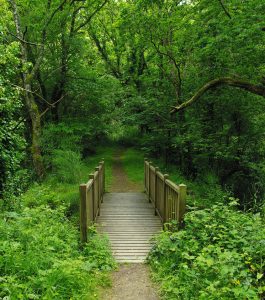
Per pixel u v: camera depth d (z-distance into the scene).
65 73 17.41
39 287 3.58
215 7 9.73
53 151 13.16
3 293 3.27
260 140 13.11
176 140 13.52
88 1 16.75
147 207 9.55
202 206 8.95
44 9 14.31
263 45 9.30
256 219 4.97
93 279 4.52
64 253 4.79
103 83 18.47
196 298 3.67
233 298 3.35
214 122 13.55
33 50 15.81
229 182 13.42
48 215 6.16
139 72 20.69
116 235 6.86
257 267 3.86
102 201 10.42
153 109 15.20
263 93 9.37
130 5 13.30
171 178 12.88
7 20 12.10
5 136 7.45
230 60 10.42
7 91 7.50
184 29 12.24
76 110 18.86
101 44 24.36
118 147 25.11
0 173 7.46
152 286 4.45
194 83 13.22
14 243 3.99
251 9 8.30
